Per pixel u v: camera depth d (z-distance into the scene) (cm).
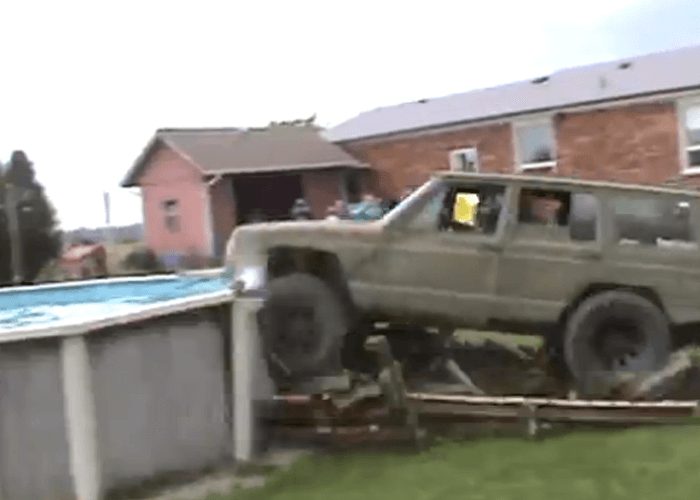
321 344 867
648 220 884
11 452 654
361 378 852
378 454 752
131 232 4319
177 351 735
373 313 881
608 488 627
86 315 732
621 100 2458
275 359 863
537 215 888
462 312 879
